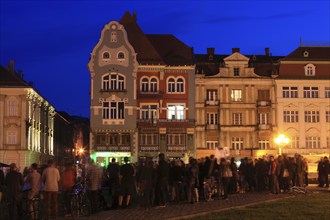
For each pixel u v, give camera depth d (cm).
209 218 2134
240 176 3622
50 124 9031
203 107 7481
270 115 7550
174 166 2895
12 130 6881
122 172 2625
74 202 2289
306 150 7500
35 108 7475
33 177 2291
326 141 7556
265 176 3681
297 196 3186
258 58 8225
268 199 2988
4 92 6881
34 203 2273
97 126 6969
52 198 2180
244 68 7581
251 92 7562
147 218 2150
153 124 7081
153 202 2720
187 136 7156
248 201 2884
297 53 7781
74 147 12962
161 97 7169
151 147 7056
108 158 6938
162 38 7775
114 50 7088
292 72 7625
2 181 2630
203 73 7494
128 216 2242
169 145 7106
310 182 4722
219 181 3088
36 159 7506
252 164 3712
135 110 7038
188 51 7575
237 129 7494
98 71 7050
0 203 2438
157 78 7219
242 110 7538
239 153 7375
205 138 7438
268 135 7525
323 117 7581
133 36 7450
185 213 2311
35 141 7531
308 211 2372
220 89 7544
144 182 2583
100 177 2478
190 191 2828
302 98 7575
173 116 7225
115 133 7006
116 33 7112
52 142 9262
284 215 2228
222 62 7675
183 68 7275
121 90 7012
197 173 2859
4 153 6812
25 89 6894
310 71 7662
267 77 7569
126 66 7075
